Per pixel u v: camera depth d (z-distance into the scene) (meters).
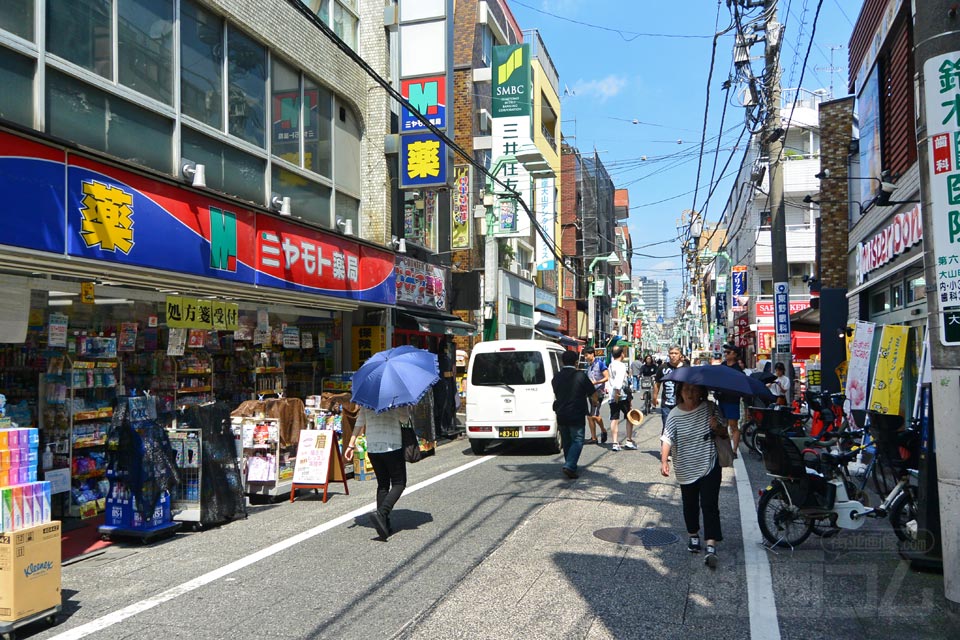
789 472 6.21
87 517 7.69
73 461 7.61
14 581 4.29
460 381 20.48
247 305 10.60
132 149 8.07
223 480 7.52
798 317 19.72
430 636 4.29
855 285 15.47
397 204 15.49
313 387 13.12
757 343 31.31
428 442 12.59
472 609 4.75
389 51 14.59
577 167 47.91
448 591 5.13
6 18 6.51
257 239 9.73
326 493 8.70
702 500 5.89
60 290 7.39
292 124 11.63
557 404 9.97
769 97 15.76
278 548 6.45
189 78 9.09
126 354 8.65
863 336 11.46
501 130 22.19
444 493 8.94
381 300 13.52
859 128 14.84
